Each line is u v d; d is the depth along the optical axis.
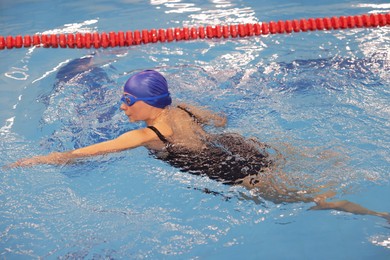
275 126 3.35
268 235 2.50
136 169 3.03
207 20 5.57
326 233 2.48
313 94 3.79
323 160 2.93
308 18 5.47
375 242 2.40
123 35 5.16
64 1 6.48
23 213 2.75
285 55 4.59
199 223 2.61
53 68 4.61
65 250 2.48
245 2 6.14
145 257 2.42
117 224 2.63
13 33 5.45
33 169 3.11
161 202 2.77
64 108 3.84
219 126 3.29
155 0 6.33
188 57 4.69
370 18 5.25
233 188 2.78
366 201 2.63
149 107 3.14
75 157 3.02
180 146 3.04
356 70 4.16
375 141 3.15
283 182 2.75
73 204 2.80
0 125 3.66
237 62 4.49
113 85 4.17
